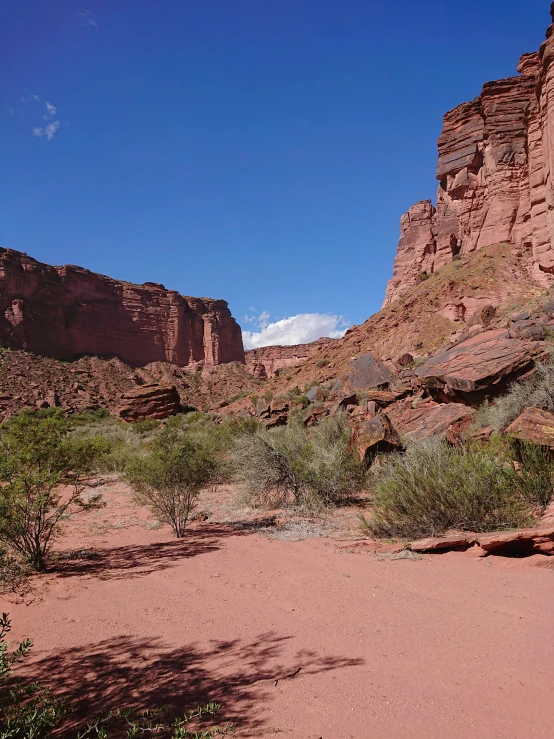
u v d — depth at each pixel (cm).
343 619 397
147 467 822
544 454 710
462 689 280
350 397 2180
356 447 1056
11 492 605
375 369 2605
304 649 346
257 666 325
